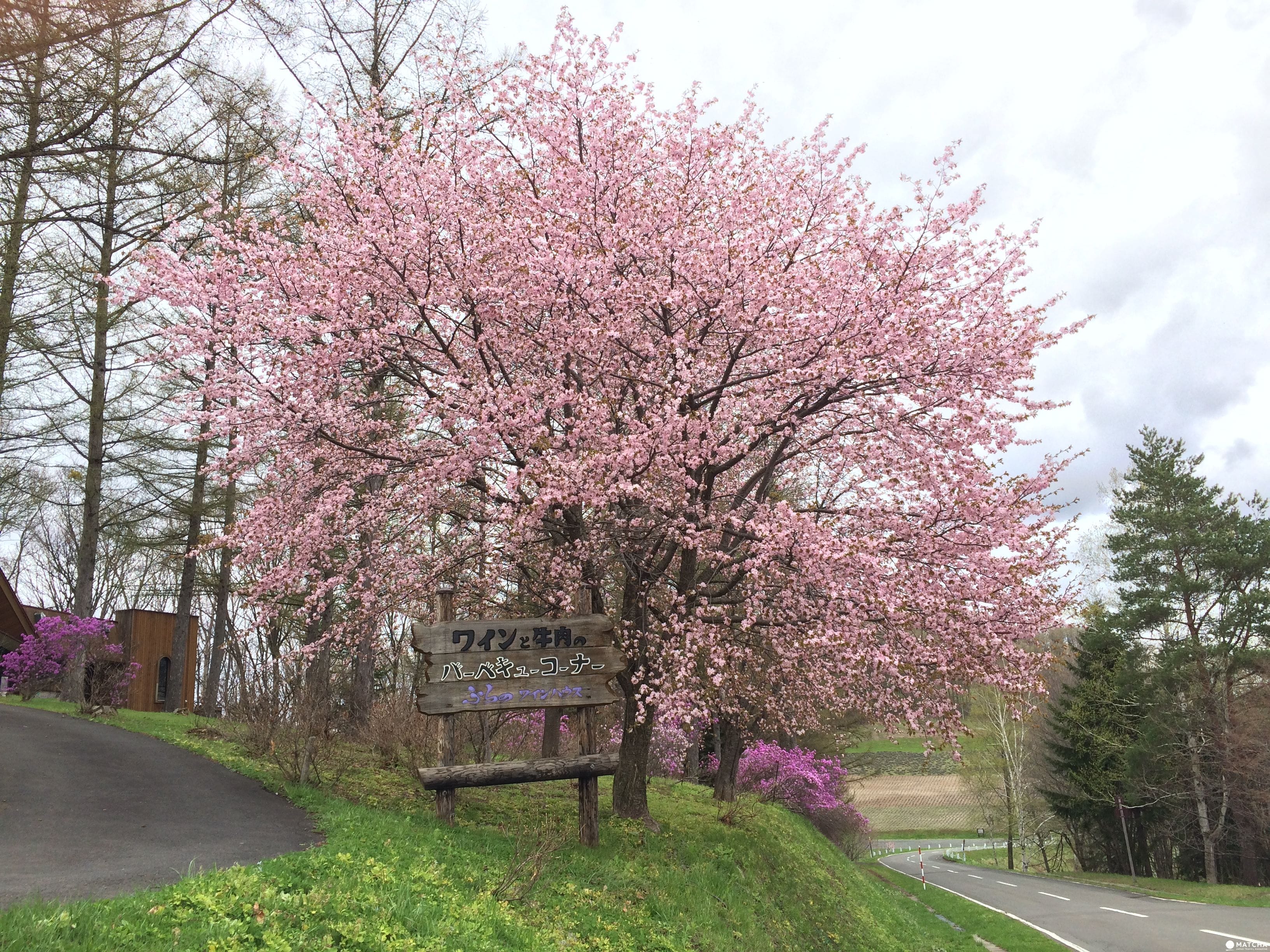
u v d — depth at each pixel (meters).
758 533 8.46
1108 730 33.41
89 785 8.64
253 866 5.64
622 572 11.42
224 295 9.69
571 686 8.80
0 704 15.12
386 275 10.06
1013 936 17.58
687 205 10.78
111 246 13.87
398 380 11.39
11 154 6.89
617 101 10.54
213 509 19.48
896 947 13.05
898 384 9.27
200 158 8.36
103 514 20.42
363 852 6.47
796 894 11.48
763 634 9.90
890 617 8.58
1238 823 29.92
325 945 4.64
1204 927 17.81
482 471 10.08
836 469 11.04
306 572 10.30
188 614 20.14
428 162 10.15
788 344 9.41
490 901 6.18
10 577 36.78
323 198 10.57
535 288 9.75
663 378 9.80
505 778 8.60
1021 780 38.94
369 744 12.72
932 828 54.09
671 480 9.73
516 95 10.86
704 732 20.80
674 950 7.05
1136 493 32.09
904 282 9.55
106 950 3.98
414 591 10.60
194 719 15.16
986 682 9.16
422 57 11.67
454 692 8.73
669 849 9.96
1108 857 36.25
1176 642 29.98
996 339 9.25
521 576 11.12
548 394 9.80
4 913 4.24
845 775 28.61
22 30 5.61
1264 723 26.92
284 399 9.55
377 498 10.02
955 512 9.27
